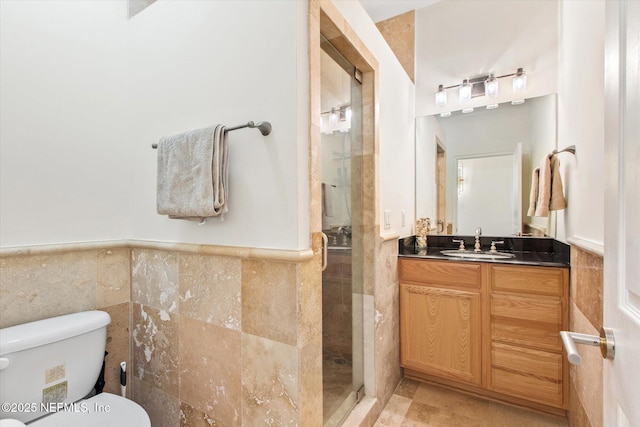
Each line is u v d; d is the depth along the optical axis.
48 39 1.27
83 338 1.18
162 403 1.35
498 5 2.29
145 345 1.43
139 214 1.49
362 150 1.70
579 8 1.53
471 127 2.41
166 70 1.37
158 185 1.24
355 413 1.51
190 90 1.29
